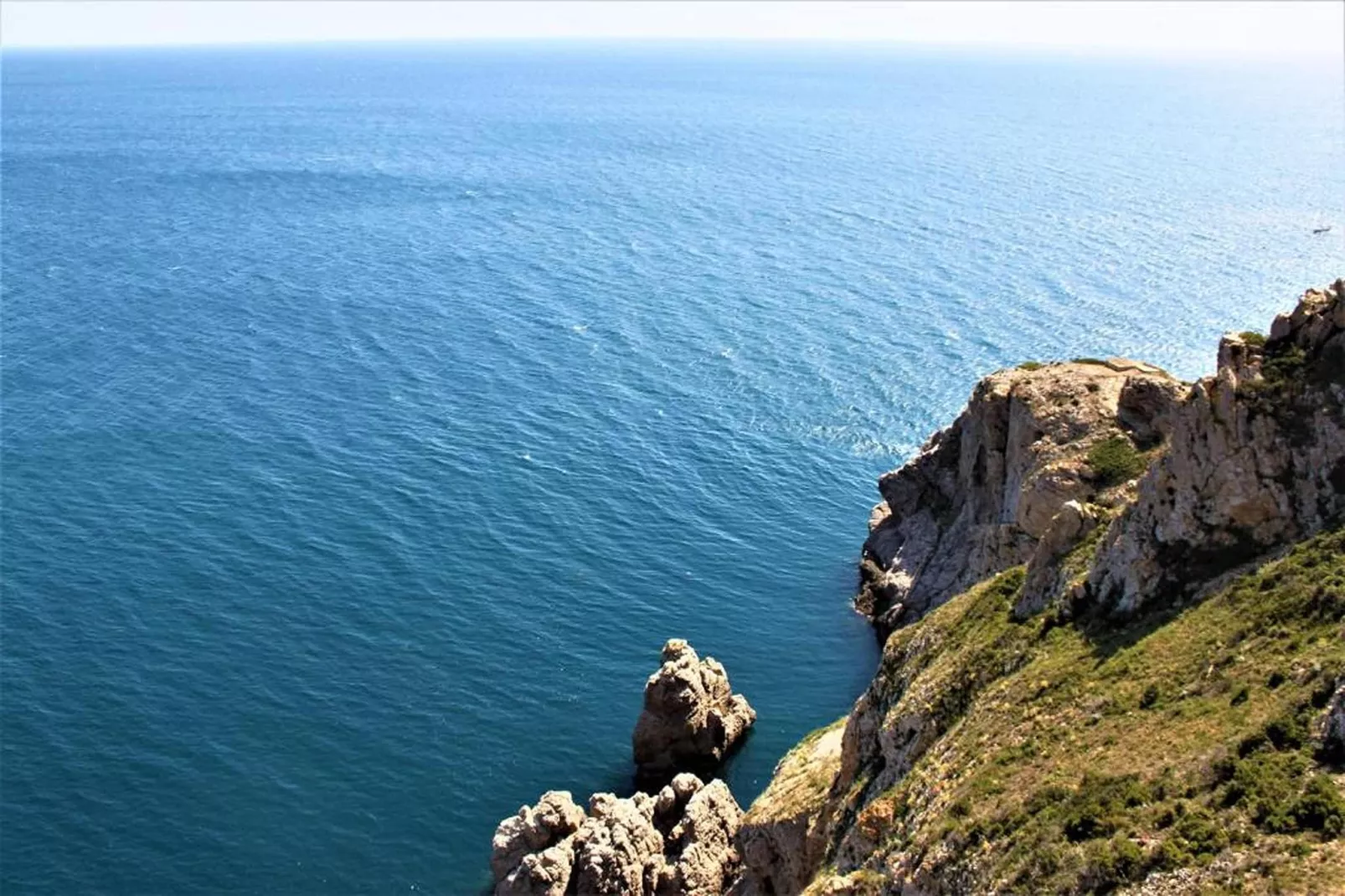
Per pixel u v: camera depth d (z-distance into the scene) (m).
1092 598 56.81
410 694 88.56
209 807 76.62
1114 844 39.53
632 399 144.62
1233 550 54.22
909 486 106.50
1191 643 49.66
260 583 102.44
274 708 86.38
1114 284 184.25
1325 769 39.06
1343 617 45.88
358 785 79.12
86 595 100.00
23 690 87.38
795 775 68.06
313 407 141.62
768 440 133.12
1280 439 54.84
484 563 106.94
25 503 115.50
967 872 43.47
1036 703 51.12
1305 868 35.44
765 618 100.69
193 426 135.00
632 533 113.19
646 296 186.50
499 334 169.38
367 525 112.88
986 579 77.69
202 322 174.62
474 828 76.19
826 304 179.62
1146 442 76.75
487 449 130.38
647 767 81.88
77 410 139.00
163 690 87.94
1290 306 170.25
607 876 67.50
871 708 62.66
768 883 64.62
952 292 182.88
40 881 70.56
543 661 93.31
